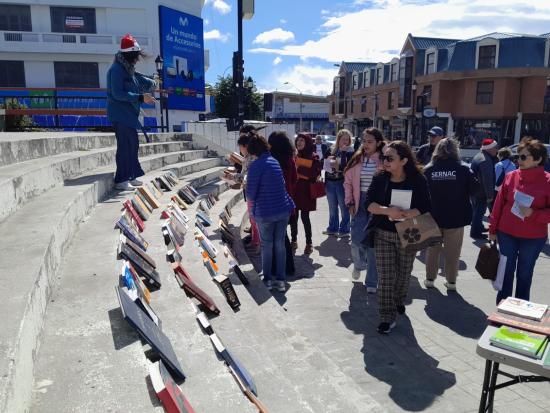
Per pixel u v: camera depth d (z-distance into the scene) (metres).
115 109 6.14
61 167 5.45
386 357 3.87
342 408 2.75
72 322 2.50
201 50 35.34
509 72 32.06
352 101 53.22
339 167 7.93
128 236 4.05
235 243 6.31
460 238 5.35
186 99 34.00
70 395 1.87
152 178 7.16
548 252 7.28
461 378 3.55
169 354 2.29
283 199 5.13
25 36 30.50
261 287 4.93
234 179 6.27
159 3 31.88
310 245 6.97
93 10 31.69
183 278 3.47
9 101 13.30
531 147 4.24
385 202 4.18
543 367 2.29
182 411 1.79
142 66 31.47
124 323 2.50
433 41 40.25
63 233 3.61
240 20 11.78
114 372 2.04
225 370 2.30
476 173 8.02
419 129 38.94
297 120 72.88
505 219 4.50
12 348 1.72
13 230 3.20
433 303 5.12
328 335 4.27
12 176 3.91
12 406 1.57
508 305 2.91
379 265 4.29
